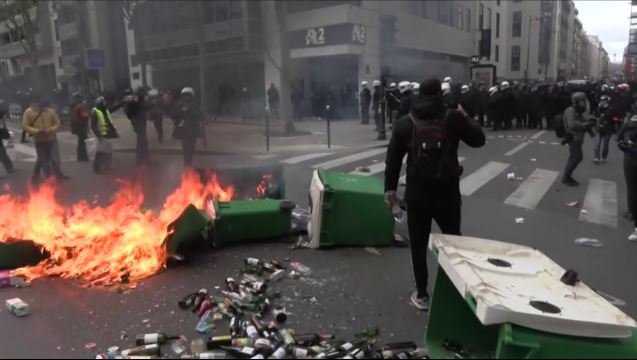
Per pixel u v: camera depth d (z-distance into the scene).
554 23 73.81
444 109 3.62
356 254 4.98
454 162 3.54
